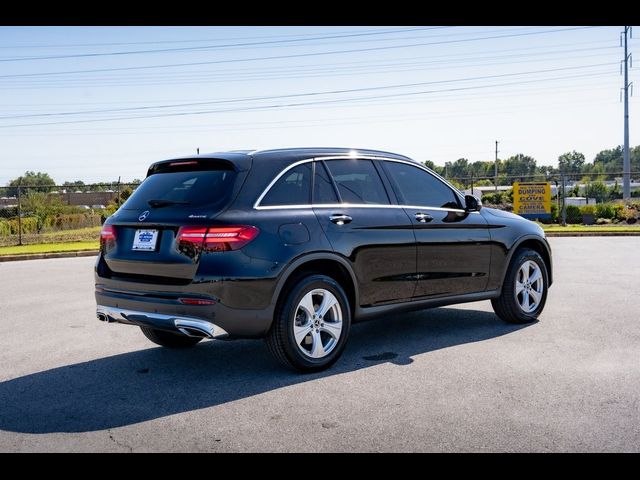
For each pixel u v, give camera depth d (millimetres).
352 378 4758
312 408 4098
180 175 5062
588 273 10570
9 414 4078
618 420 3783
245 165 4836
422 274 5707
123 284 4902
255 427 3783
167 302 4598
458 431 3652
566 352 5395
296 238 4785
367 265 5262
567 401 4133
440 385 4527
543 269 6773
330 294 4996
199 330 4496
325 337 5113
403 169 5914
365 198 5449
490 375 4754
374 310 5383
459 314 7289
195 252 4496
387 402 4180
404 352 5523
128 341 6184
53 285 10312
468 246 6086
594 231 20328
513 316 6547
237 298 4496
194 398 4355
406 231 5570
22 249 17641
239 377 4852
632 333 6086
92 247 17875
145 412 4090
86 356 5602
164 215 4738
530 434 3592
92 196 40594
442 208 6035
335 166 5371
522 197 24375
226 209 4590
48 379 4883
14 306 8273
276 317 4719
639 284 9297
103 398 4391
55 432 3756
